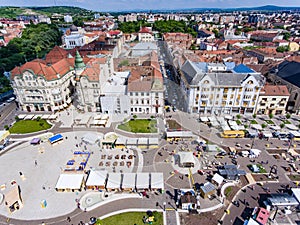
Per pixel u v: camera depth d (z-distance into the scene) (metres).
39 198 55.50
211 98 89.38
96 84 84.81
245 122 89.62
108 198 54.97
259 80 92.06
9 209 51.81
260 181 61.06
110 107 63.53
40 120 91.62
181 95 90.81
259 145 76.62
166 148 68.44
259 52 167.38
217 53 159.38
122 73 109.81
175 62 121.56
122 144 58.53
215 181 58.78
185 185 58.41
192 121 85.56
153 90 80.69
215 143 76.06
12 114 98.12
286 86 98.81
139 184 54.66
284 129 85.44
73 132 80.62
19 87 94.38
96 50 141.00
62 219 50.12
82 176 59.62
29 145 76.31
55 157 69.44
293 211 52.22
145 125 62.78
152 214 50.41
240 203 54.22
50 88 93.75
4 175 63.25
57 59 128.50
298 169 65.75
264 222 47.81
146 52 150.12
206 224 48.81
